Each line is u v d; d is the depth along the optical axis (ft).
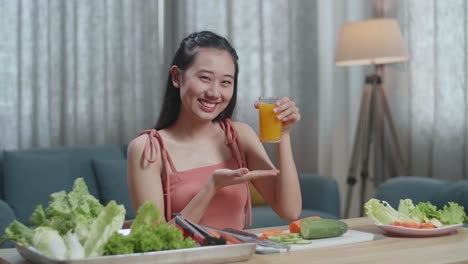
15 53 14.64
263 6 16.43
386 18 14.85
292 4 16.63
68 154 14.39
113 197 14.03
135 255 4.51
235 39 16.24
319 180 14.46
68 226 4.90
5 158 13.73
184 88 6.49
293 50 16.65
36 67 14.80
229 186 6.63
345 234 6.14
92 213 5.03
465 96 14.38
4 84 14.56
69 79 15.07
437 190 9.87
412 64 15.51
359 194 17.29
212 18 16.07
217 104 6.48
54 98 14.98
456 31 14.58
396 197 10.10
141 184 6.48
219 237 4.93
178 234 4.77
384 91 16.24
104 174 14.17
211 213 6.57
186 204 6.54
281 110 6.23
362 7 16.99
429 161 15.24
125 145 15.33
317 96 16.79
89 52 15.24
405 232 6.13
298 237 5.93
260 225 13.21
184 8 15.94
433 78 15.16
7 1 14.55
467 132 14.42
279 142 6.72
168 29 16.03
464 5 14.39
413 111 15.51
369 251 5.41
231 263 4.88
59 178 13.82
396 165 15.97
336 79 17.39
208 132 6.90
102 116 15.38
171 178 6.61
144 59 15.70
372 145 16.87
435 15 14.90
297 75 16.69
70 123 15.10
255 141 7.16
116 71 15.48
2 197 13.64
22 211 13.29
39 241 4.66
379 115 16.02
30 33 14.74
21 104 14.70
